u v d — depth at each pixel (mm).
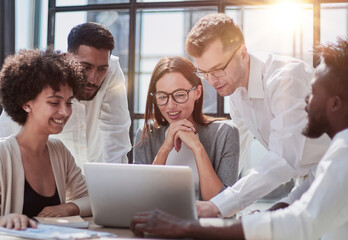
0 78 1552
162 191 1298
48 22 4098
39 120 1528
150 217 1187
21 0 3979
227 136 1894
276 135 1590
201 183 1782
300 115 1582
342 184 1053
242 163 2463
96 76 2066
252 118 1938
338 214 1068
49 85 1506
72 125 2260
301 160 1702
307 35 3748
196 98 1960
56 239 1130
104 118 2449
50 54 1575
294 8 3773
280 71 1676
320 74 1182
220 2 3902
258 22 3846
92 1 4098
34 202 1568
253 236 1074
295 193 1769
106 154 2439
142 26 4090
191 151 1931
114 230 1356
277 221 1071
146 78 4074
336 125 1168
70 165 1765
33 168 1593
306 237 1060
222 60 1684
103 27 2105
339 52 1160
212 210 1518
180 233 1133
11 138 1572
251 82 1809
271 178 1537
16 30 3943
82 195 1760
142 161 2037
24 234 1183
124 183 1340
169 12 4047
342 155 1068
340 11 3688
